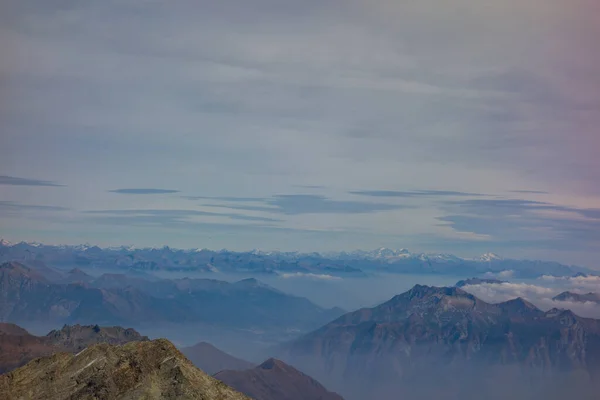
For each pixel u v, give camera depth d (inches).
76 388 7175.2
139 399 7027.6
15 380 7367.1
